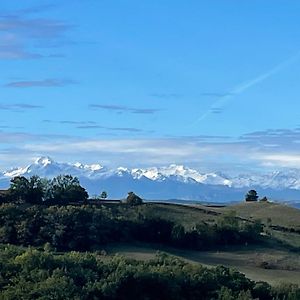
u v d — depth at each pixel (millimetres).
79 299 79438
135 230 121812
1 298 77688
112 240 116562
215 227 127562
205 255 118062
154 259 99125
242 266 111938
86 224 115375
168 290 86688
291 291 91688
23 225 110000
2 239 108938
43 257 85125
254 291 90500
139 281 85625
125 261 92938
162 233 123062
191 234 123375
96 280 83625
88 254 93500
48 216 113875
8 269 82438
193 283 88812
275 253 122875
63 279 80688
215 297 87375
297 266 115688
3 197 127375
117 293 83688
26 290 78812
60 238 110312
